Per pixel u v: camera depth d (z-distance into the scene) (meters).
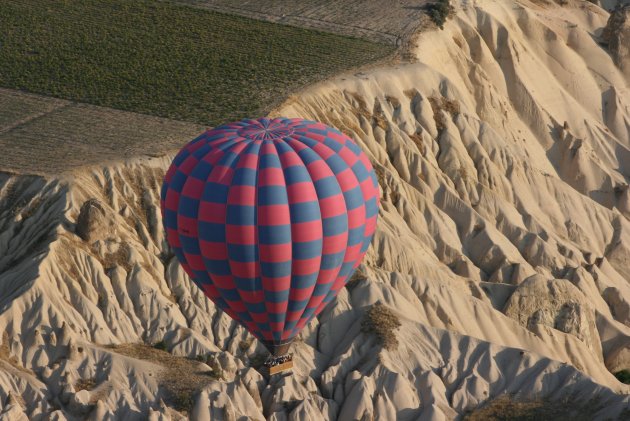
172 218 191.75
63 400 196.25
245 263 186.75
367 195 192.38
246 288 190.12
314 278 190.38
